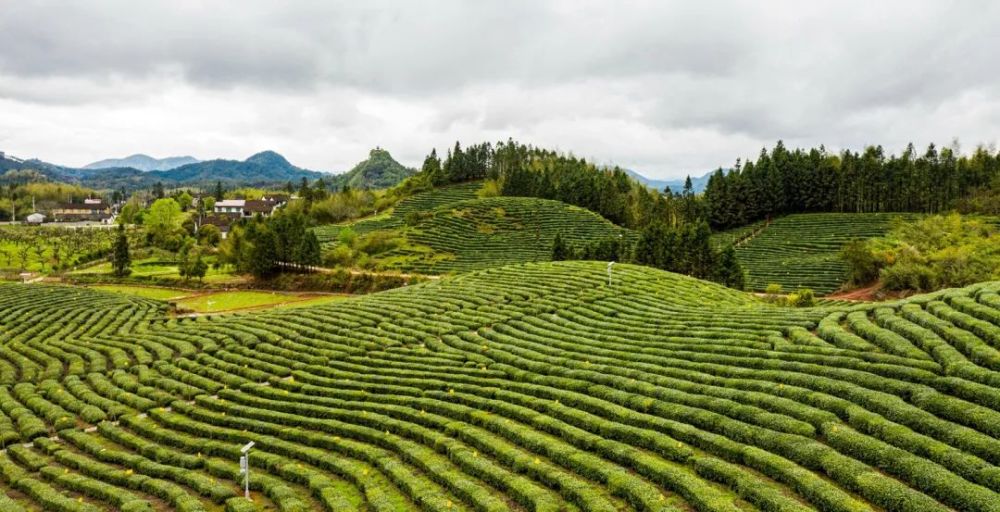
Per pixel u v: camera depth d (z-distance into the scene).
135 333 60.22
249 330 57.34
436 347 47.97
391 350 48.38
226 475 30.16
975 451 22.48
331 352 48.78
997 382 26.53
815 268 104.81
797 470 23.38
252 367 47.06
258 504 27.39
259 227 115.56
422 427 33.28
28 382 45.94
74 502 27.23
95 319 68.44
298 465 30.17
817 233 133.88
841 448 24.80
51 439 35.44
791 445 25.08
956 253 79.62
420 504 25.55
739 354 37.59
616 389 34.72
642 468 25.77
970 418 24.42
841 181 152.12
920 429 24.83
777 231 142.75
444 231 137.88
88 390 43.00
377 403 37.34
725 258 93.19
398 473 27.97
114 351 53.06
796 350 36.31
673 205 160.75
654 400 31.91
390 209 182.88
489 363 42.47
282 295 100.62
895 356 31.89
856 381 30.08
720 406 29.97
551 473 25.94
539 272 72.06
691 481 23.77
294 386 41.91
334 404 37.84
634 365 38.06
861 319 39.91
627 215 159.50
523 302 58.47
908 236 96.50
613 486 24.58
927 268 80.25
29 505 28.34
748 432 26.81
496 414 33.94
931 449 22.80
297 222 113.94
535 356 42.41
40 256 133.62
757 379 33.22
